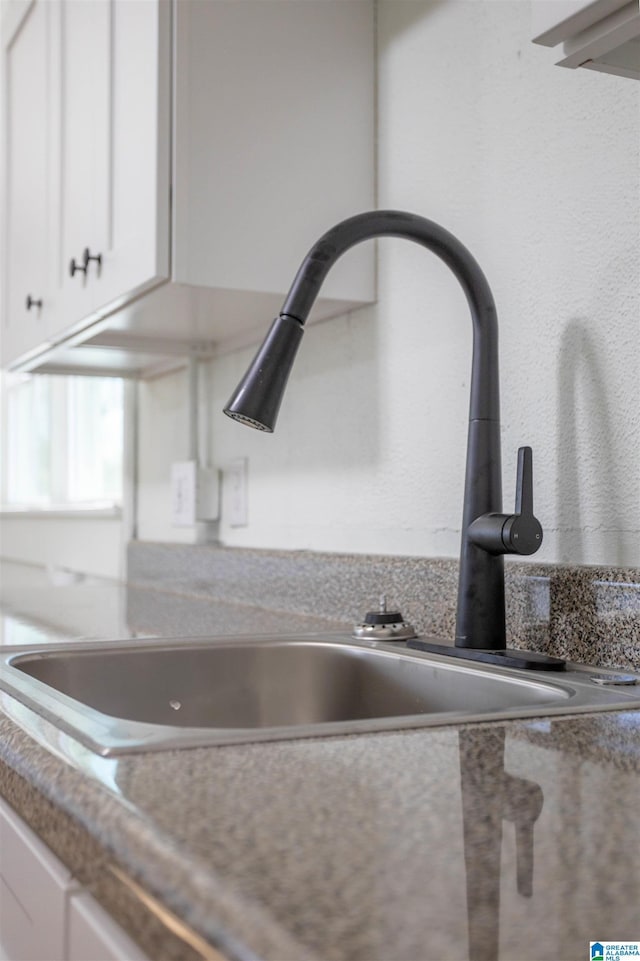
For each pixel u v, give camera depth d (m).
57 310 1.81
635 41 0.79
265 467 1.83
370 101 1.50
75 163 1.72
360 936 0.35
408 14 1.44
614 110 1.06
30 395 3.85
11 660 1.06
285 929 0.35
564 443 1.11
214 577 1.91
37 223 1.95
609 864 0.43
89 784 0.55
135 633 1.36
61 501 3.39
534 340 1.16
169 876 0.42
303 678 1.23
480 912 0.38
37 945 0.60
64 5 1.81
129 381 2.47
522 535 1.00
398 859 0.43
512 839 0.46
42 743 0.66
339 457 1.58
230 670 1.23
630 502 1.01
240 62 1.41
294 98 1.45
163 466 2.30
